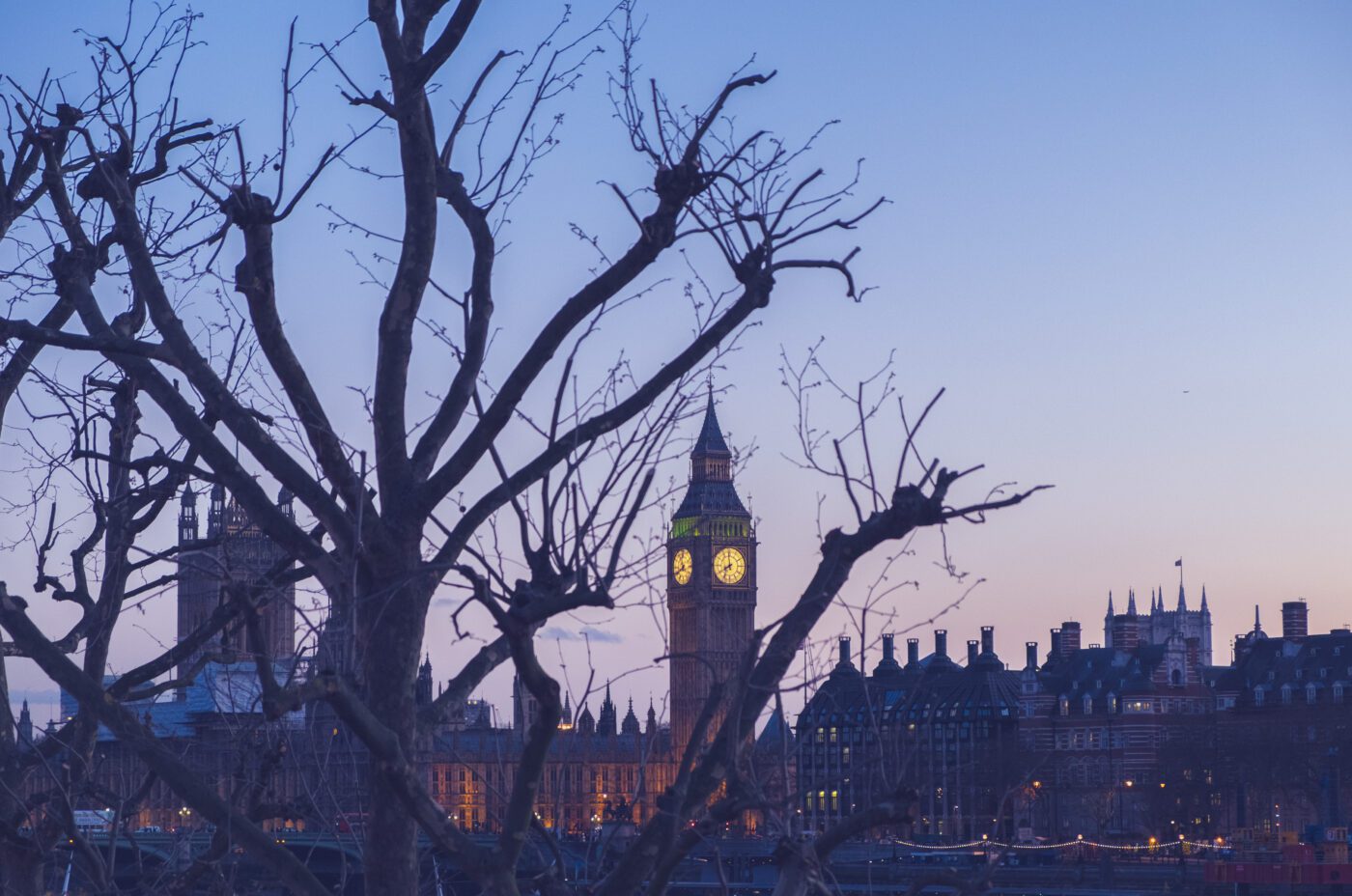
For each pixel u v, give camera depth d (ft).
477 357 46.19
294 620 55.47
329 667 34.45
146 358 44.52
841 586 38.86
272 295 42.47
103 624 57.26
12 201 61.05
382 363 44.93
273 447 43.65
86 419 60.64
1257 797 634.43
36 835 55.36
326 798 51.47
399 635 42.37
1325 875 444.14
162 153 55.52
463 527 42.50
